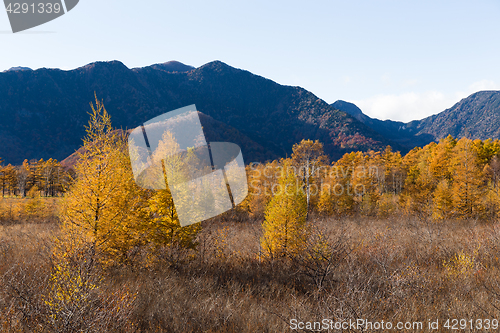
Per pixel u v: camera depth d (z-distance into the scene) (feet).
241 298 18.90
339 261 23.03
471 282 20.30
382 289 17.95
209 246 31.09
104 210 22.70
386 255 24.86
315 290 18.98
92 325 11.63
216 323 15.02
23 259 23.21
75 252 17.44
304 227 30.66
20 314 12.87
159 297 17.93
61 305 11.94
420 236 37.68
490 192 75.15
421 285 19.01
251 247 36.17
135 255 26.50
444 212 72.64
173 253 26.73
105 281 18.97
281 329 14.16
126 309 13.89
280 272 25.35
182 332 14.03
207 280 22.50
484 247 28.55
